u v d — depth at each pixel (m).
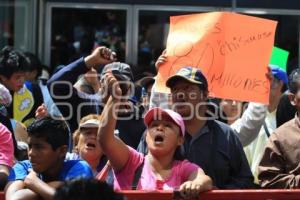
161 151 9.81
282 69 13.57
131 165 9.89
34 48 21.70
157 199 9.39
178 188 9.69
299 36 21.59
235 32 11.19
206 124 10.61
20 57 13.20
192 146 10.48
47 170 9.45
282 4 21.70
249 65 11.14
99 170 11.14
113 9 21.72
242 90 11.10
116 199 7.14
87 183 7.14
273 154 10.68
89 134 11.09
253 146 12.99
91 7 21.73
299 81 10.77
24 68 13.20
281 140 10.69
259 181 10.76
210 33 11.21
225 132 10.62
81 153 11.08
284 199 9.51
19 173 9.75
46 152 9.37
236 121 12.56
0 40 21.72
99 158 11.12
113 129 9.66
